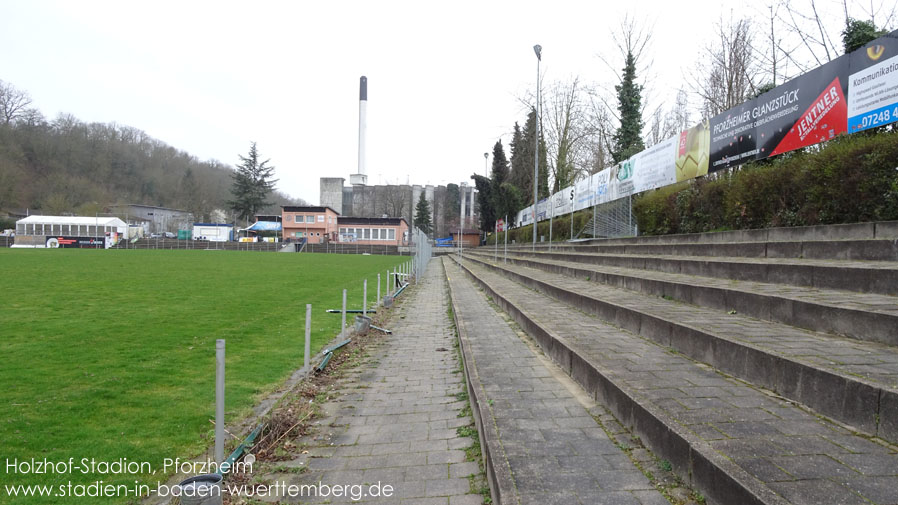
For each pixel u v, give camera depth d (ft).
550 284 35.76
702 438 9.43
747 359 13.28
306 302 46.34
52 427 14.69
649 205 51.62
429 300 51.93
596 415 13.19
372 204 370.53
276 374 21.42
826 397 10.60
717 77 57.98
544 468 10.00
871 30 34.27
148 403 17.08
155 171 337.11
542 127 123.95
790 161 30.53
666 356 16.28
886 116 23.62
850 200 25.17
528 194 154.71
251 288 57.77
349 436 14.73
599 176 69.00
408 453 13.32
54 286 54.13
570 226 82.64
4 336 27.84
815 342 13.76
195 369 21.83
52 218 220.43
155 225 318.86
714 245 33.19
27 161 257.75
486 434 11.89
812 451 8.82
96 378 19.83
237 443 13.96
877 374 10.38
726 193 37.22
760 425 10.11
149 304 42.04
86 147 294.66
